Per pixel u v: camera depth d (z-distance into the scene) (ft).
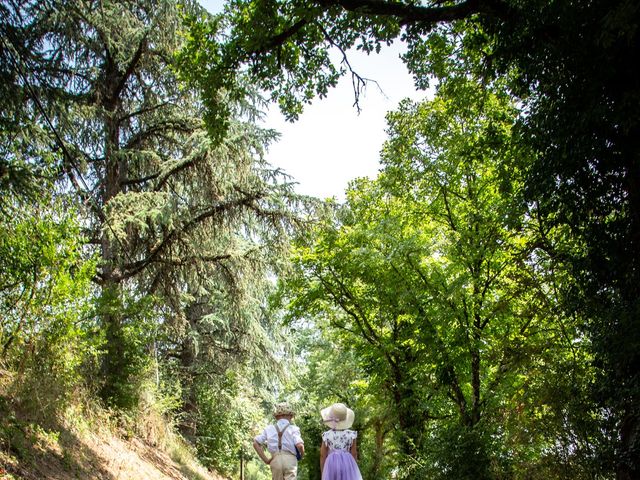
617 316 25.85
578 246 32.40
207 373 78.69
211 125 34.86
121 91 56.39
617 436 26.94
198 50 34.22
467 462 38.14
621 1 20.89
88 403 36.83
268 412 100.07
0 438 22.44
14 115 29.40
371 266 55.36
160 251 54.80
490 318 48.37
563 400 31.68
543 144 28.91
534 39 26.43
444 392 52.24
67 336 29.89
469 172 49.60
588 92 24.82
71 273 32.99
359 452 76.33
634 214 26.08
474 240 47.03
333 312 65.26
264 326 83.61
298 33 33.76
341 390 87.51
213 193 53.88
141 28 50.44
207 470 68.03
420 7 28.22
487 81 39.27
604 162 26.78
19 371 27.43
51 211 30.35
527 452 35.53
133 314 44.09
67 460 26.66
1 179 26.53
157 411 51.80
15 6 29.40
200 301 79.61
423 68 38.42
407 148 54.49
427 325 52.19
